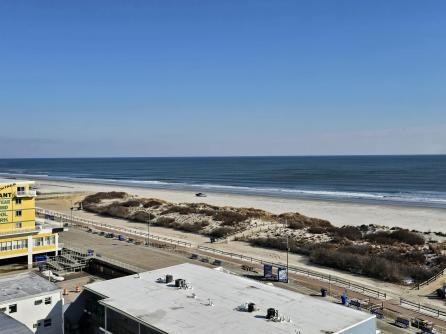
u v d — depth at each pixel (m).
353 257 62.56
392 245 74.50
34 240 61.34
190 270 40.03
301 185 197.88
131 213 111.75
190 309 30.33
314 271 60.44
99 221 104.38
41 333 35.41
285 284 51.22
